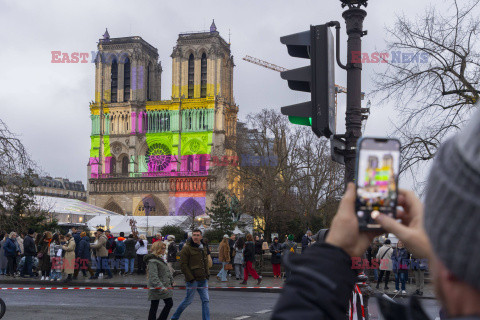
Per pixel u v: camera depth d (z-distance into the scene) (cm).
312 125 472
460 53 1486
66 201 4594
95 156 11300
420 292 1659
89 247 2225
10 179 2178
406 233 109
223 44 11375
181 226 6150
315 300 102
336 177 5209
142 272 2484
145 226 5831
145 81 11706
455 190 70
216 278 2391
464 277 69
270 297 1675
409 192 119
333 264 107
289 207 5141
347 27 562
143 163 11156
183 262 1005
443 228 71
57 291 1797
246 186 5662
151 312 962
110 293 1722
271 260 2412
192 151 10938
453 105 1472
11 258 2317
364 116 634
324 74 468
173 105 11044
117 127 11319
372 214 115
